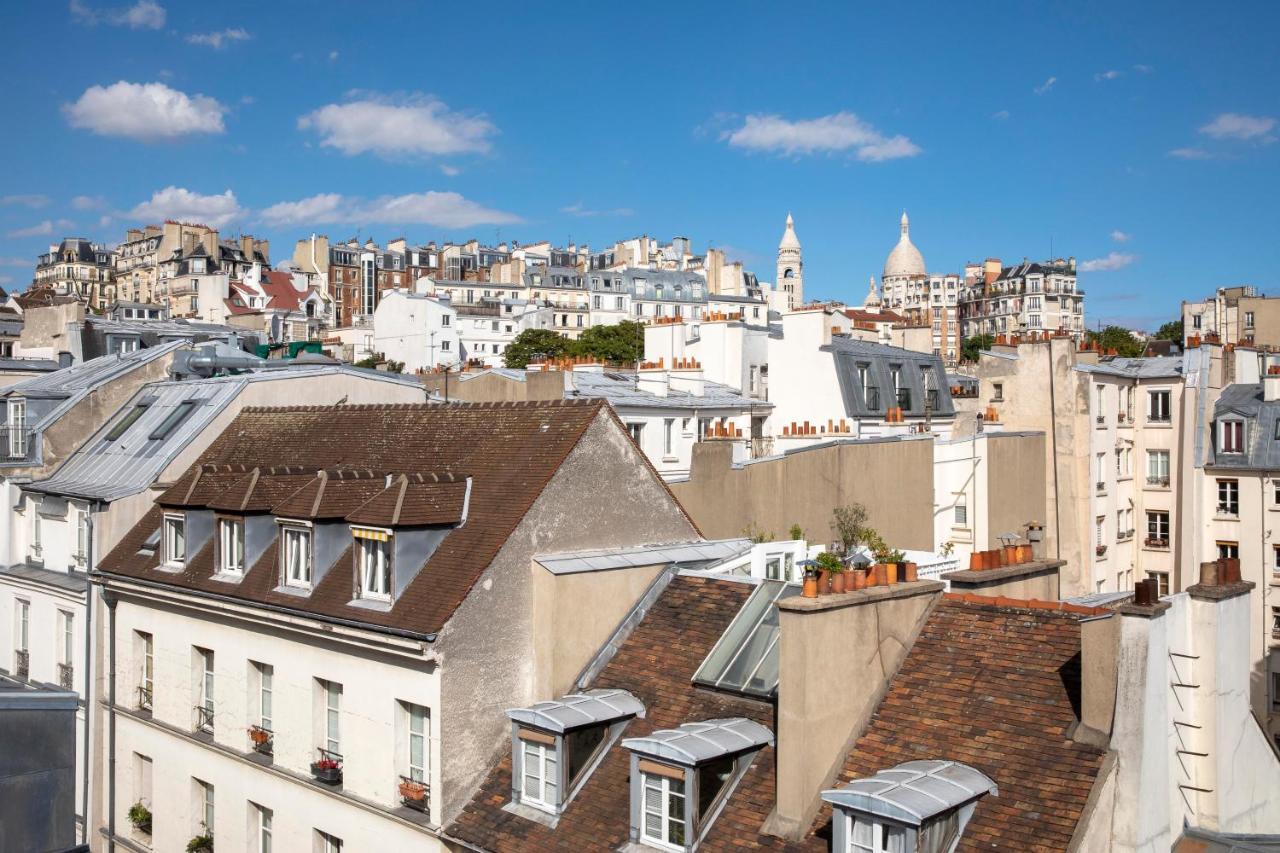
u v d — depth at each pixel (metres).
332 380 34.16
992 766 16.12
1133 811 15.16
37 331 58.44
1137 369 66.12
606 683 21.38
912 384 60.62
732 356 64.25
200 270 197.75
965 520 45.81
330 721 22.75
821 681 17.02
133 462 31.42
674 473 44.28
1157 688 15.70
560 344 140.88
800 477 36.69
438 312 156.38
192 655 26.17
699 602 22.38
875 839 15.20
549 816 19.17
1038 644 17.69
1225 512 61.59
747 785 17.88
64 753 17.09
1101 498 60.38
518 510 21.52
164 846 26.70
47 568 32.31
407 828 20.36
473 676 20.34
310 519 22.72
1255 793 18.05
